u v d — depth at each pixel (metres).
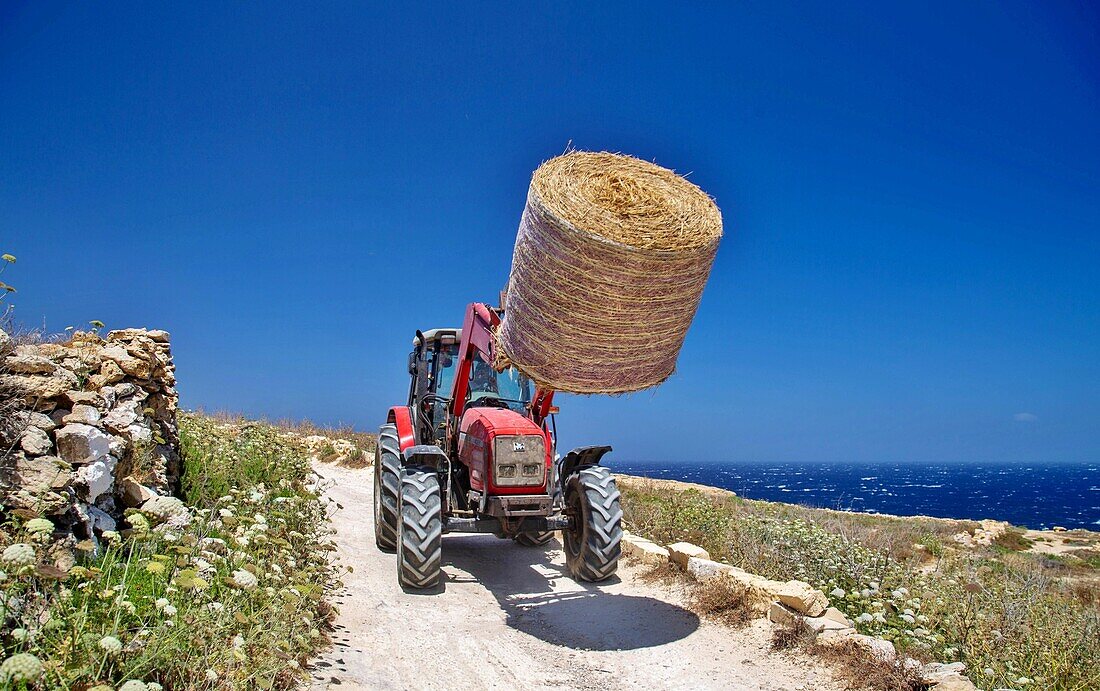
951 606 5.58
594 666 4.78
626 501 10.49
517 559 7.72
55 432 4.57
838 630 4.85
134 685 2.65
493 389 7.46
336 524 9.09
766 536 7.55
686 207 4.64
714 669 4.70
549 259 4.40
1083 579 9.93
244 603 3.94
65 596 3.20
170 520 4.81
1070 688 4.43
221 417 16.95
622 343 4.56
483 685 4.37
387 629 5.23
